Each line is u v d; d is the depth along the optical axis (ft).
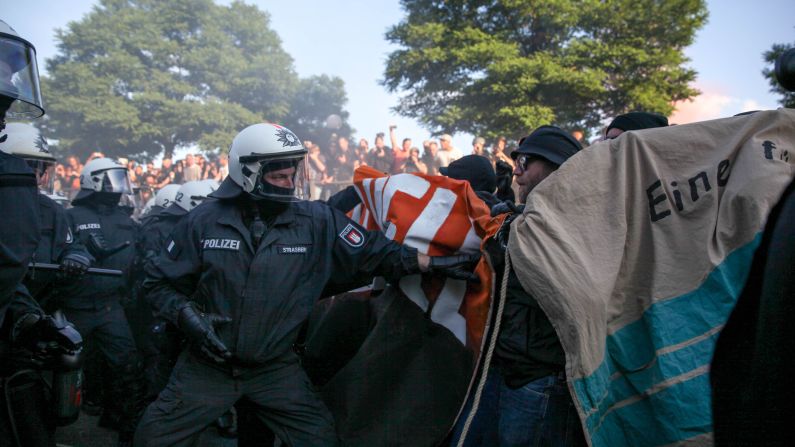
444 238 9.48
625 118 9.94
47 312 13.20
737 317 6.61
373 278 10.14
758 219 6.50
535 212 7.75
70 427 15.87
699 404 6.73
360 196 10.65
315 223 9.09
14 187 7.44
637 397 7.41
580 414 7.14
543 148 8.66
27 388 8.57
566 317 7.33
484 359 8.45
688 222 7.30
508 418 7.93
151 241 15.88
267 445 9.96
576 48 100.48
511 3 101.86
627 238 7.65
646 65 101.04
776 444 5.20
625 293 7.64
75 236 14.39
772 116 7.00
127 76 215.92
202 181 16.33
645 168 7.63
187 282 8.91
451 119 95.71
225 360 8.29
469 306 9.33
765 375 5.31
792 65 5.82
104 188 15.47
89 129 205.98
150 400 13.16
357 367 9.89
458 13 107.45
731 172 7.06
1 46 7.85
